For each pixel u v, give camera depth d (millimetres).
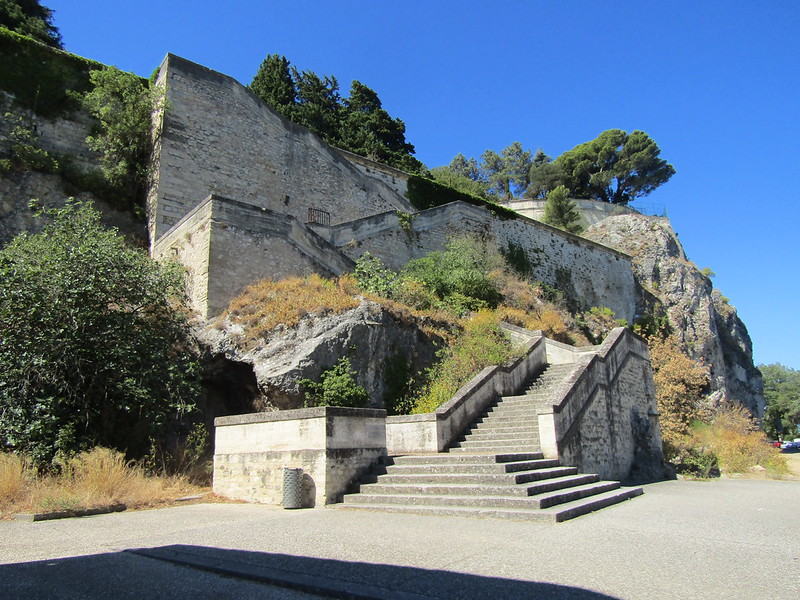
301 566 4598
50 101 19172
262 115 22781
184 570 4668
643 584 4070
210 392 13195
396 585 4031
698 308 42531
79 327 10883
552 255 32938
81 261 11305
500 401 12930
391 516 7051
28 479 8703
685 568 4543
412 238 24328
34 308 10453
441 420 10758
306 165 23938
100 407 11094
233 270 15125
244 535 5957
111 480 8688
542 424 10352
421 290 18031
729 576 4312
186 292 15531
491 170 81750
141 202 19984
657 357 25172
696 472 17219
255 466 8906
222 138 21172
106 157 19438
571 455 10773
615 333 15734
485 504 7234
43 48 19484
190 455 11414
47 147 18734
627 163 59812
